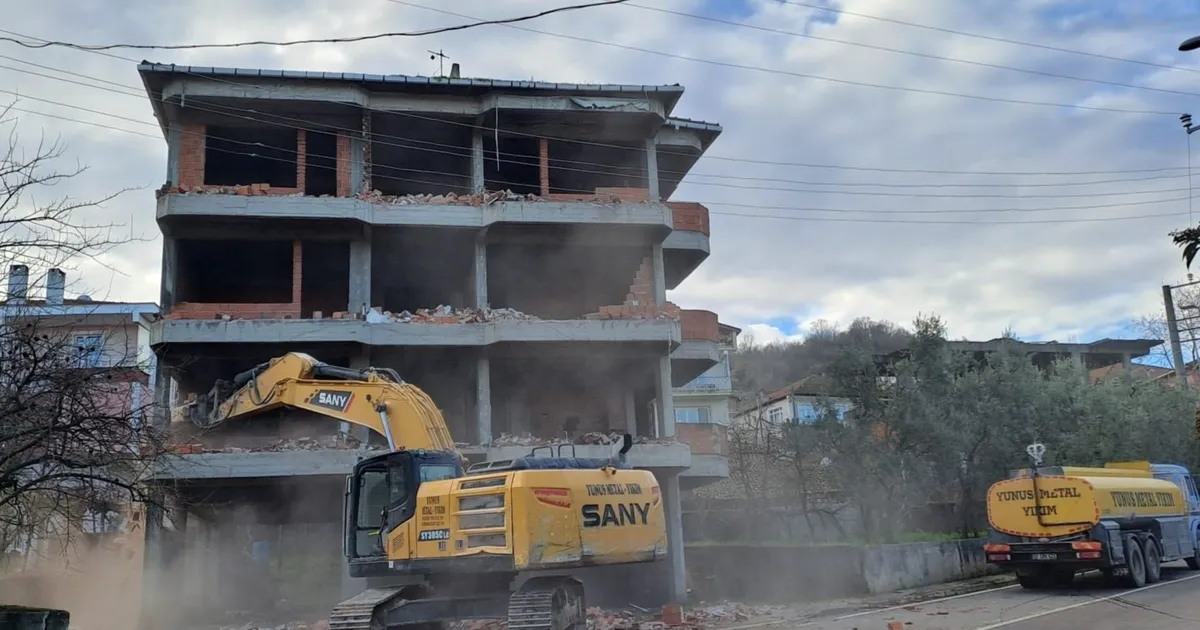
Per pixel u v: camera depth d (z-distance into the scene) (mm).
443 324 23344
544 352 24312
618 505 13445
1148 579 20984
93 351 14234
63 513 14273
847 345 27094
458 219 24234
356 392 15773
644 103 25750
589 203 24500
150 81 23359
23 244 12086
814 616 17984
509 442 22875
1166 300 40188
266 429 22734
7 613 11352
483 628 15930
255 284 27953
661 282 25781
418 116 25234
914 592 21547
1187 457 32375
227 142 25734
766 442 34344
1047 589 20656
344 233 24031
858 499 26750
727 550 25797
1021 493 20641
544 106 25078
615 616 19016
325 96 23922
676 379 29297
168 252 23438
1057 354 45312
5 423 12266
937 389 26500
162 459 15773
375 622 12719
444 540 12680
